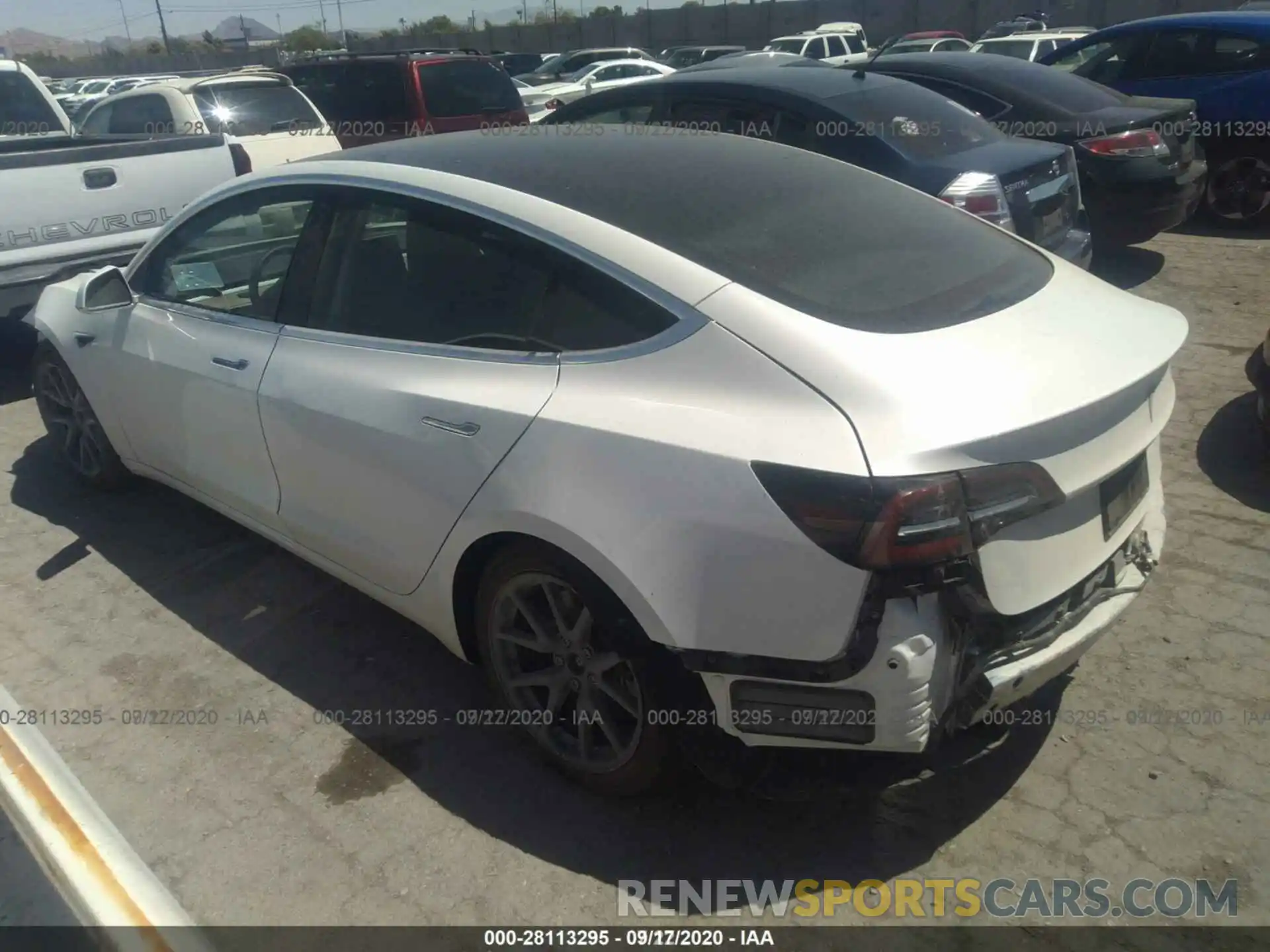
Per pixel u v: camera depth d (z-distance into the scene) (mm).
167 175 6043
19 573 3996
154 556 4105
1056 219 5645
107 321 3990
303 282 3221
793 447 2115
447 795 2793
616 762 2631
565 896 2463
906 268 2604
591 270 2529
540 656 2824
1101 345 2447
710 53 23562
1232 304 6668
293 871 2551
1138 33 8898
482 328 2727
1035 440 2139
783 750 2385
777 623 2160
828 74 6016
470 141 3332
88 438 4484
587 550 2354
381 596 3148
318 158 3395
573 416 2412
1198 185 7406
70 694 3256
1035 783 2760
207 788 2834
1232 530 3971
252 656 3438
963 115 5852
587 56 22344
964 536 2055
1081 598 2439
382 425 2826
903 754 2455
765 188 2910
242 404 3311
